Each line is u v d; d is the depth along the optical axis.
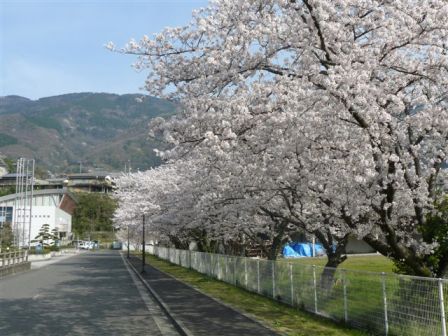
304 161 10.39
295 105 9.52
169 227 31.45
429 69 9.96
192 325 10.88
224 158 10.17
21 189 60.91
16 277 28.42
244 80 10.05
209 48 10.86
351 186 9.93
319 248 48.31
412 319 8.16
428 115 9.45
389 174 9.50
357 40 10.30
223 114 9.70
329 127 9.69
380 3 9.95
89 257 58.72
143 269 29.67
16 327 11.34
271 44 9.94
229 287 19.77
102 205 110.50
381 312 9.10
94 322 12.12
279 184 11.55
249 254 30.36
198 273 28.48
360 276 9.91
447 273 10.53
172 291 18.67
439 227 10.38
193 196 20.12
